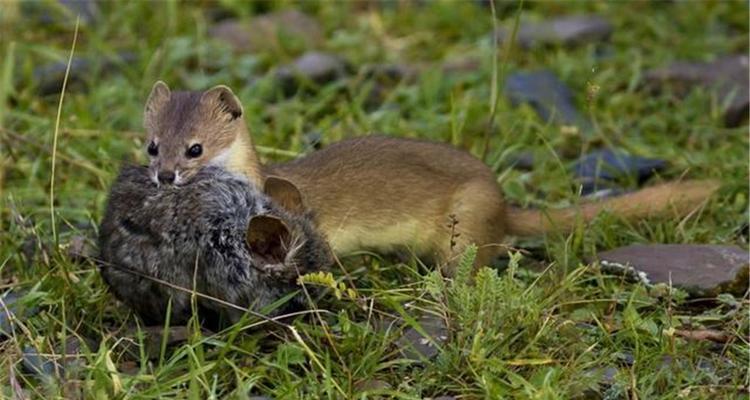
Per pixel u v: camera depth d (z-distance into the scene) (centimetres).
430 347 1016
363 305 1037
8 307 1076
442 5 1925
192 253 1007
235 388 969
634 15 1908
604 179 1435
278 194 1062
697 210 1296
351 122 1553
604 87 1684
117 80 1669
